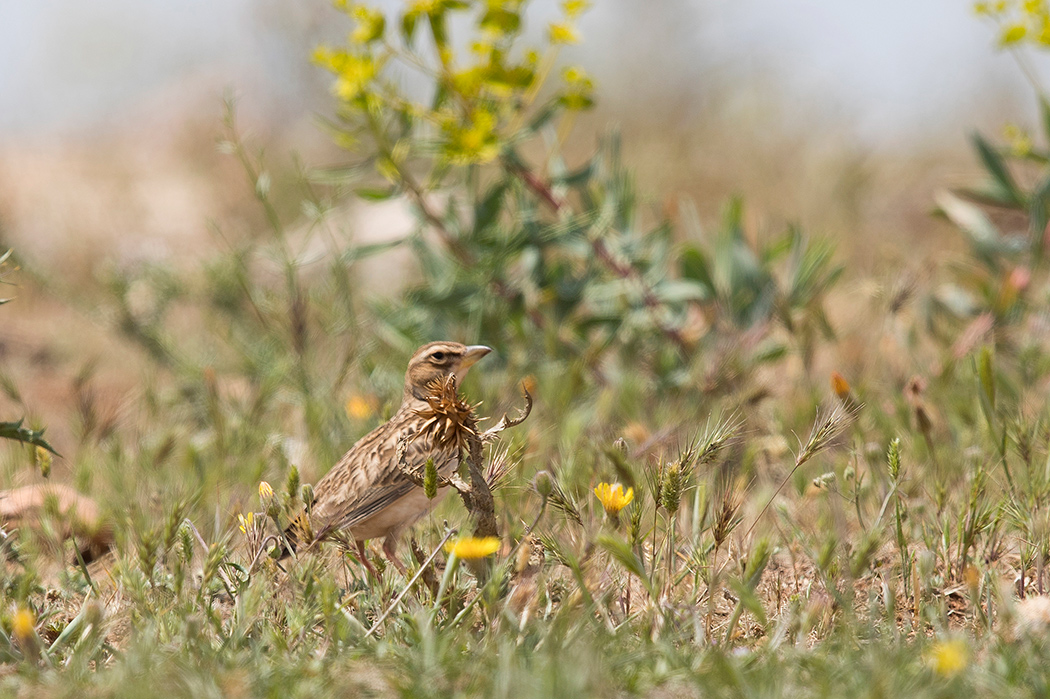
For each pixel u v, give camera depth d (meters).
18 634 5.82
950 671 5.16
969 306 13.00
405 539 8.59
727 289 12.69
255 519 7.04
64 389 13.66
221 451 10.10
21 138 29.61
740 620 6.74
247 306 15.40
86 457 9.84
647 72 27.39
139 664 5.49
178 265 18.66
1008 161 20.41
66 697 5.26
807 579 7.48
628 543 6.39
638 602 6.87
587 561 6.46
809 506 8.38
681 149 24.62
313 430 10.48
